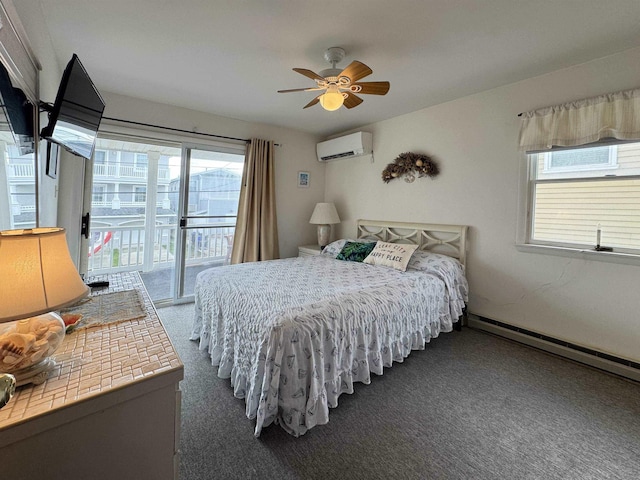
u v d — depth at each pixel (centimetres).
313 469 140
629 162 222
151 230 429
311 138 468
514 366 234
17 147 120
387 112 361
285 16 184
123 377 84
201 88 296
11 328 85
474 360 243
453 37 203
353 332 189
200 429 163
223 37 208
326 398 169
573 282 246
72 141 161
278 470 139
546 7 172
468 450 152
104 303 142
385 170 381
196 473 136
